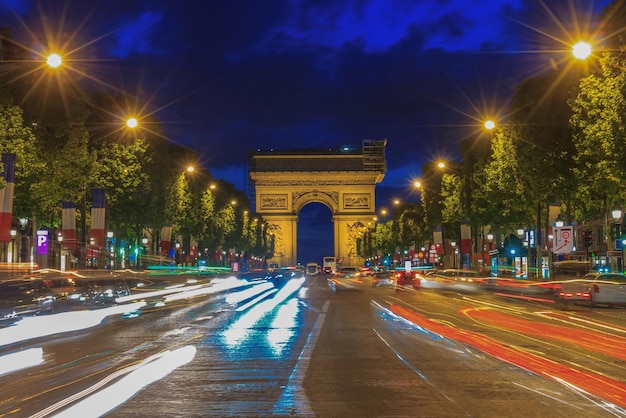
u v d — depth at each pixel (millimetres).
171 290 48156
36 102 42812
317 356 15977
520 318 27359
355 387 11938
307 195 173875
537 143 48406
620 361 15102
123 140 59062
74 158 45125
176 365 14688
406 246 138375
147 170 64688
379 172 172250
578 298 34500
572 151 47531
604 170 36500
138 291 47312
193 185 92250
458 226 92062
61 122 43875
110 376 13383
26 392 11898
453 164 84250
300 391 11594
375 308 34250
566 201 52375
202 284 60062
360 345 18125
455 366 14367
